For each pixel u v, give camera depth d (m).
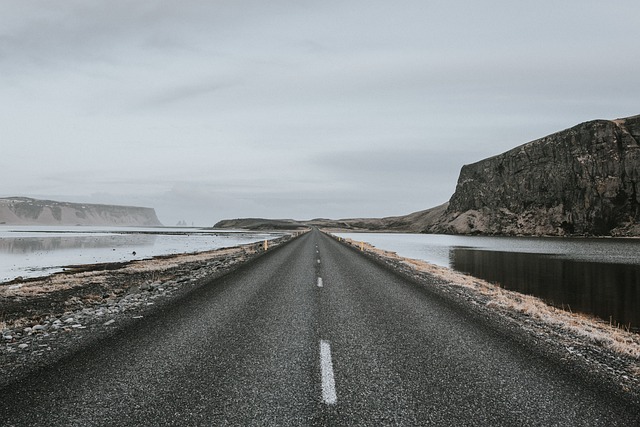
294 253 30.98
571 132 157.25
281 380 5.00
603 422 4.00
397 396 4.54
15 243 67.88
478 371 5.46
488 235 160.12
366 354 6.15
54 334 7.49
